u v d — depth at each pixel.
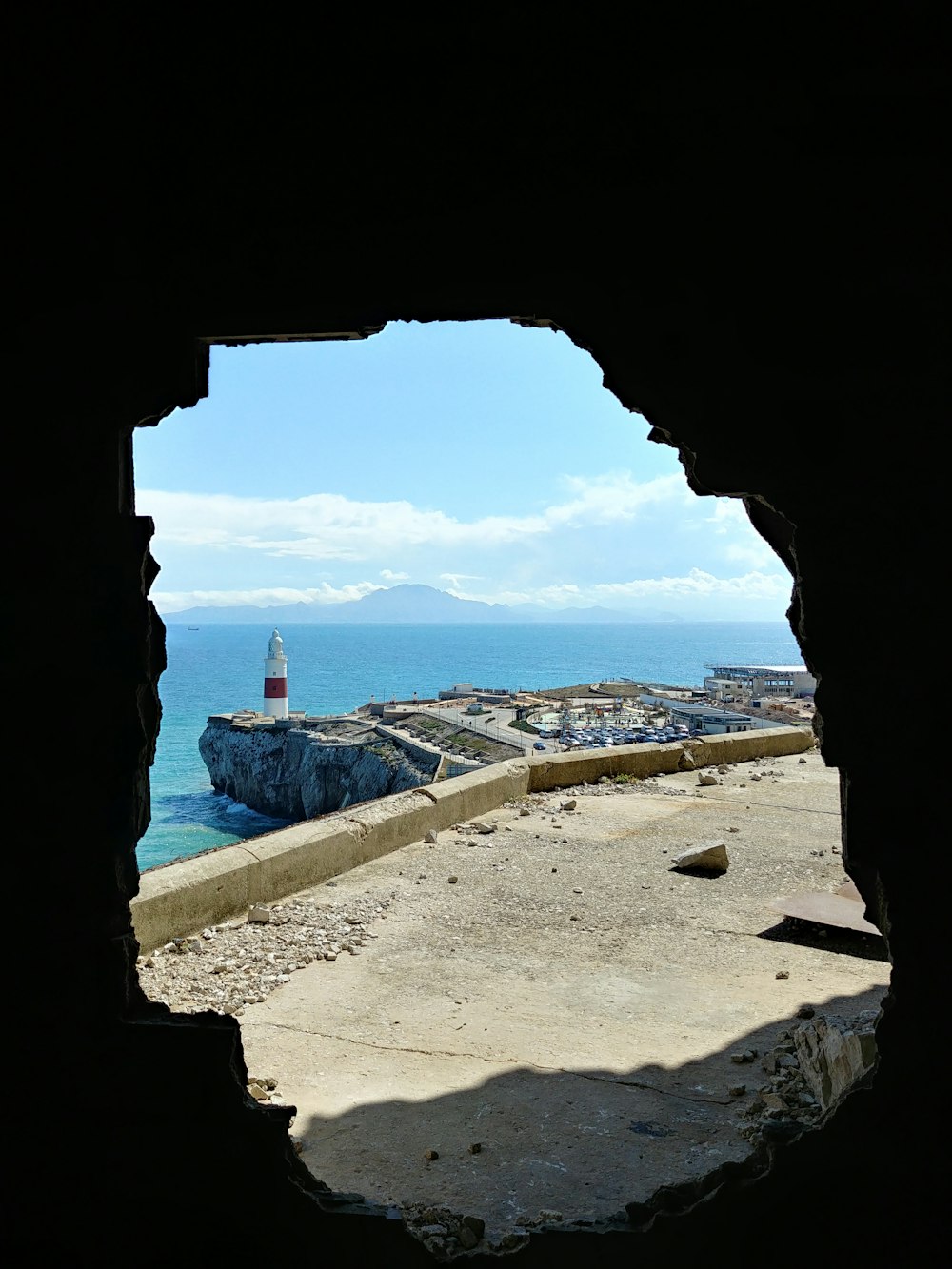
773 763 11.85
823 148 2.59
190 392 2.65
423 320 2.67
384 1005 4.75
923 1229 2.46
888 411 2.57
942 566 2.54
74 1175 2.56
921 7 2.56
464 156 2.59
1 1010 2.57
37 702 2.59
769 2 2.58
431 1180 3.24
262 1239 2.55
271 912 6.07
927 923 2.51
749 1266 2.53
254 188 2.61
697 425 2.64
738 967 5.22
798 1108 3.65
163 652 2.75
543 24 2.58
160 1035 2.57
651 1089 3.88
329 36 2.59
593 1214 3.03
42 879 2.58
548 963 5.31
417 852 7.64
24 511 2.60
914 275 2.57
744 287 2.60
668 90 2.59
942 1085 2.47
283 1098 3.83
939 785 2.52
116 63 2.61
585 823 8.64
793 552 2.69
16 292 2.61
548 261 2.61
